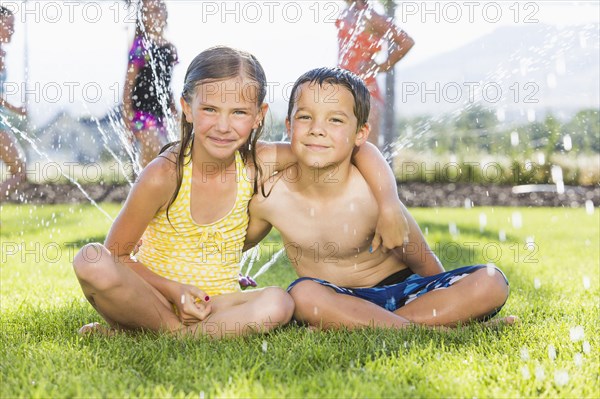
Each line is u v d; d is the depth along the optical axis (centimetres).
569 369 182
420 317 229
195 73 226
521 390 170
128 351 197
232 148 227
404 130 804
